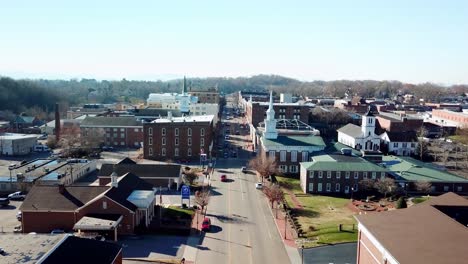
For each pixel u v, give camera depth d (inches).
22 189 3636.8
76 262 1748.3
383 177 3890.3
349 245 2598.4
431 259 1565.0
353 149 4805.6
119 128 6220.5
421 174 3983.8
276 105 7052.2
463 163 5226.4
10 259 1675.7
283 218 3112.7
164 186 3875.5
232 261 2365.9
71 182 3949.3
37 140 6274.6
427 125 7165.4
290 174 4544.8
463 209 2388.0
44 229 2691.9
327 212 3289.9
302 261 2363.4
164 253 2439.7
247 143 6614.2
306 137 4805.6
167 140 5226.4
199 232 2795.3
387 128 6806.1
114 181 2871.6
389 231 1916.8
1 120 7800.2
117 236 2674.7
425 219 2038.6
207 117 5890.8
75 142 5605.3
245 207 3371.1
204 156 4997.5
